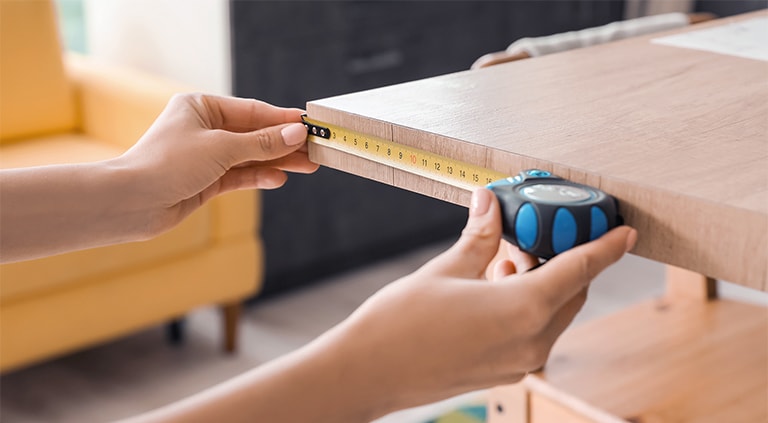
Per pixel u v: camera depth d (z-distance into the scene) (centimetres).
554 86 99
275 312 265
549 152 76
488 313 60
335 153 93
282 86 256
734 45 123
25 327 201
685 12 342
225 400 55
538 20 316
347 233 284
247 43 246
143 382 227
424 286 61
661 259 69
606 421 114
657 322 140
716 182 69
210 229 228
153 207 92
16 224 86
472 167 80
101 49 299
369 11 270
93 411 214
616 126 84
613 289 274
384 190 290
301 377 56
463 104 92
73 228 88
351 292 278
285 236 269
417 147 84
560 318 65
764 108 89
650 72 106
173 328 245
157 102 234
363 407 58
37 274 199
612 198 69
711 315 142
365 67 274
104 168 90
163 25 267
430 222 308
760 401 117
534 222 66
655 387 121
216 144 93
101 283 210
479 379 62
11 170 87
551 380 123
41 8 245
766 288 64
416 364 59
